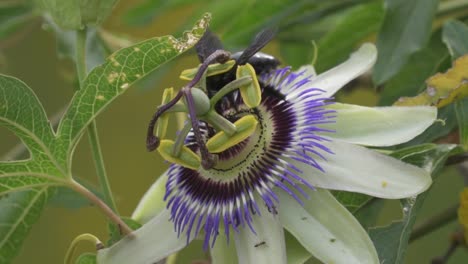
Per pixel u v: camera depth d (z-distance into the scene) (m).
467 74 0.35
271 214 0.32
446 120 0.37
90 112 0.34
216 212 0.33
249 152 0.33
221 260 0.33
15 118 0.33
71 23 0.35
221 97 0.32
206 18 0.32
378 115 0.33
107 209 0.34
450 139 0.38
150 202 0.36
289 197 0.32
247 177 0.33
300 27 0.48
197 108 0.32
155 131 0.34
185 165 0.32
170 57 0.33
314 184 0.32
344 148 0.33
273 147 0.33
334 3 0.46
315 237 0.32
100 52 0.45
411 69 0.41
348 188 0.32
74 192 0.39
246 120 0.32
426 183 0.31
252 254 0.32
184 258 0.47
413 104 0.35
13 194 0.35
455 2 0.45
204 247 0.32
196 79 0.32
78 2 0.35
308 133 0.33
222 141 0.32
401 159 0.34
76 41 0.36
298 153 0.33
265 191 0.32
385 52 0.40
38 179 0.35
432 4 0.40
